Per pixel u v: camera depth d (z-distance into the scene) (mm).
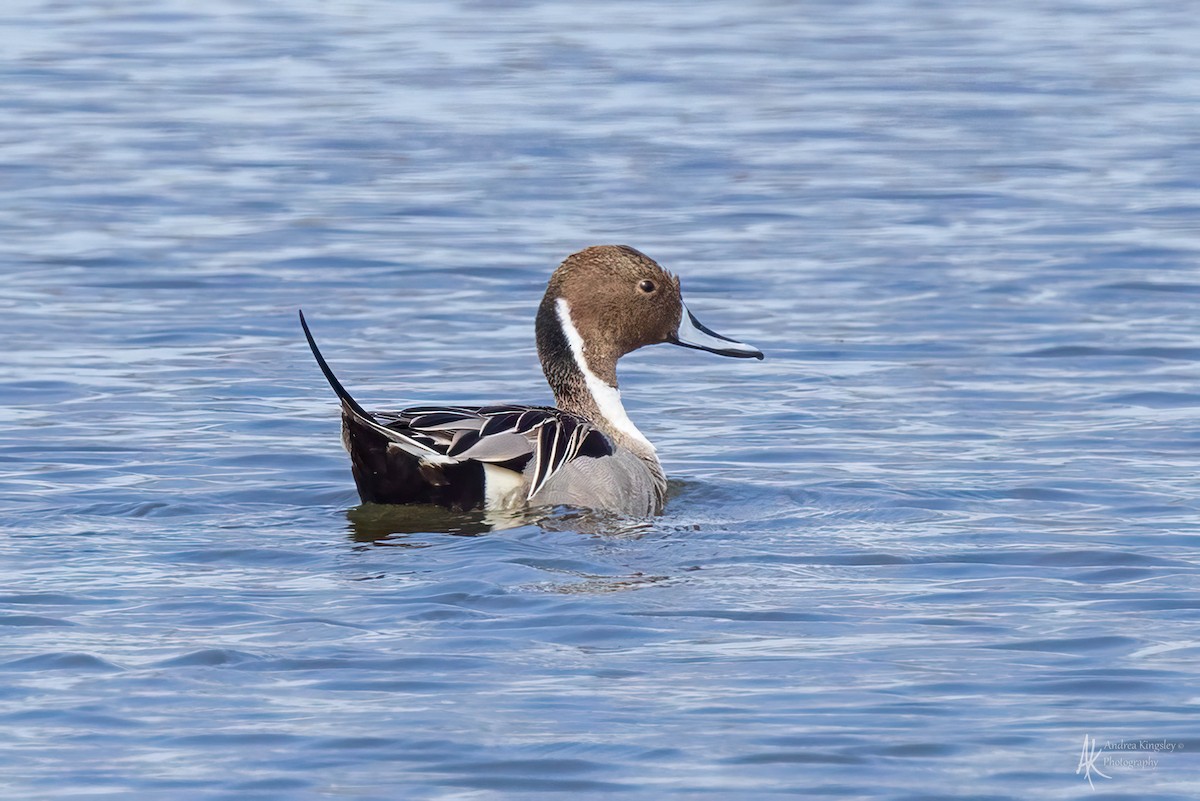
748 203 24578
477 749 7762
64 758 7672
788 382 16344
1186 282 20047
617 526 11758
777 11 45906
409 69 35875
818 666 8844
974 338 17781
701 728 8000
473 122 30406
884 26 43094
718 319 18688
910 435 14508
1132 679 8617
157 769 7570
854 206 24391
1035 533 11594
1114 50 38688
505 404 13461
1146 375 16359
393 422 11883
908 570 10688
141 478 13023
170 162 27109
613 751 7746
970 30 42250
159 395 15602
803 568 10742
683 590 10211
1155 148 28375
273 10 44844
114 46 38844
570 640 9266
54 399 15398
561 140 29000
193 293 19641
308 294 19688
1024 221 23391
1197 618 9633
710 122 30781
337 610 9742
